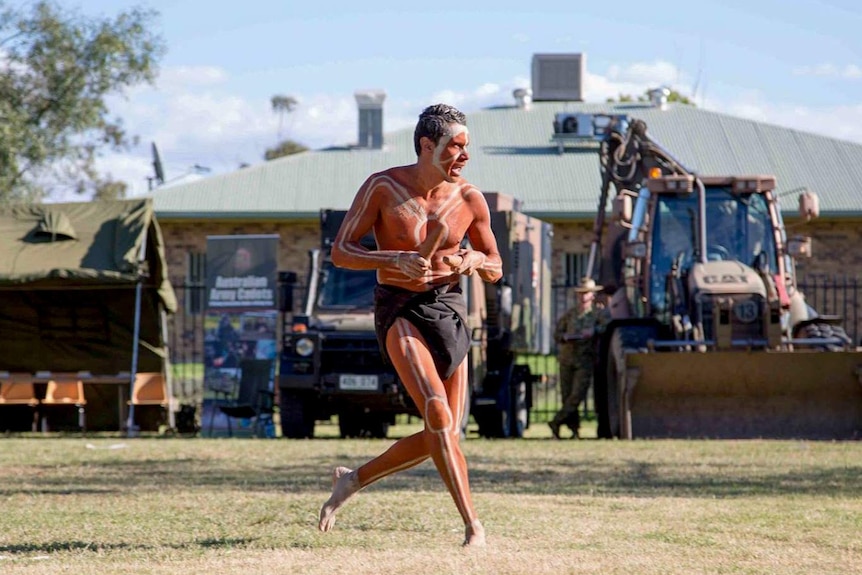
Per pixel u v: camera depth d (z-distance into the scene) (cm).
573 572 969
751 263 3241
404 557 1039
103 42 6028
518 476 2038
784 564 1062
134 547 1162
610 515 1450
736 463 2295
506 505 1555
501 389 3381
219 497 1672
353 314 3200
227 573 966
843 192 6762
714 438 3012
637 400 3050
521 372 3538
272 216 6694
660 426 3041
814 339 3073
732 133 7444
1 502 1628
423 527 1312
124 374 3681
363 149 7444
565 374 3428
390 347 1049
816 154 7175
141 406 3653
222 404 3494
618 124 3900
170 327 6712
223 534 1260
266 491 1772
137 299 3491
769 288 3045
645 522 1377
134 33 6134
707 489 1817
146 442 3059
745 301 2998
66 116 6059
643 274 3325
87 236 3556
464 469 1052
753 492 1772
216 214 6700
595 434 3700
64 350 3697
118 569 997
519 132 7656
